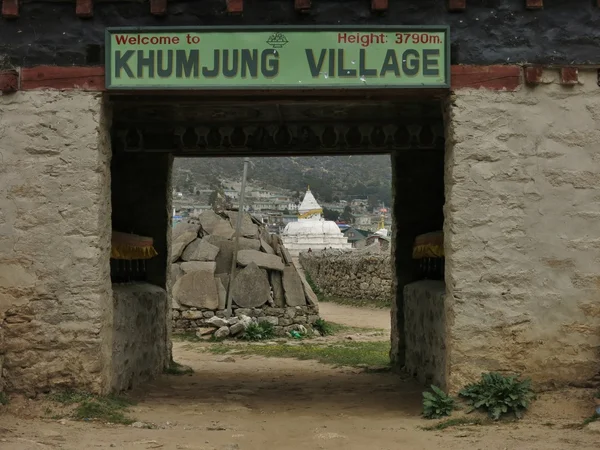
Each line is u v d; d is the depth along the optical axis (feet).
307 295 66.08
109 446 19.43
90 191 24.43
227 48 24.44
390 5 24.59
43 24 24.85
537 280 24.04
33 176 24.47
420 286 34.78
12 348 24.13
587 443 19.69
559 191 24.25
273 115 33.68
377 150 36.42
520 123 24.32
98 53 24.72
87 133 24.53
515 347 23.86
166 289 38.40
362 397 30.55
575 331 23.97
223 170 456.04
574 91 24.47
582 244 24.16
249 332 60.64
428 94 24.98
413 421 23.81
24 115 24.58
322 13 24.56
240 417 25.32
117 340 27.71
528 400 23.15
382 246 148.87
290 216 326.85
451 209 24.29
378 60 24.38
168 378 36.29
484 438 20.63
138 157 38.24
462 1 24.41
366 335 66.03
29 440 19.61
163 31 24.47
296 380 36.83
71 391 24.16
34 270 24.30
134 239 32.35
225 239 67.10
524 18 24.62
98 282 24.32
